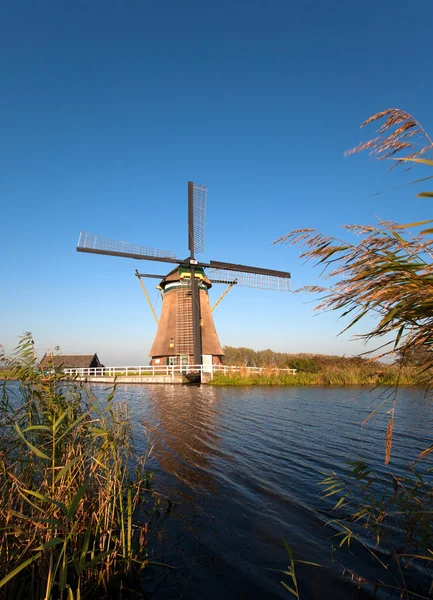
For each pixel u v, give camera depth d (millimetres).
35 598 2973
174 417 11453
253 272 30172
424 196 1389
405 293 1793
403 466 6453
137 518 4648
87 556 3506
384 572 3424
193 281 28594
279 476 6141
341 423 10547
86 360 40250
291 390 20516
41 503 3350
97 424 4891
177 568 3602
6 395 4578
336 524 4430
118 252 26125
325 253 2109
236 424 10391
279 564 3641
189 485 5758
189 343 28562
